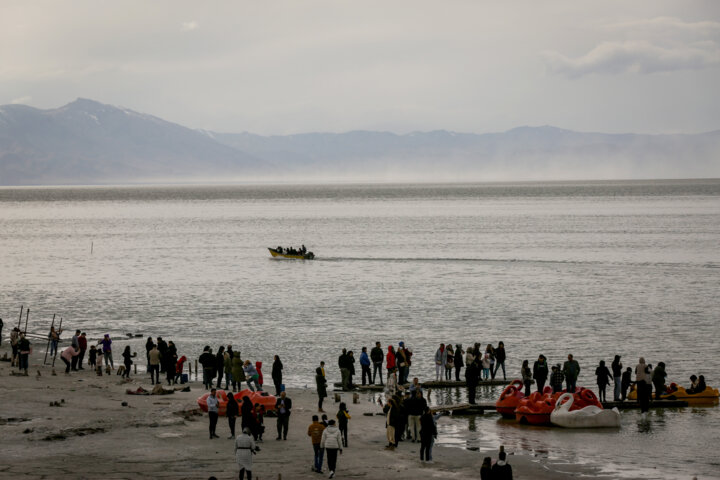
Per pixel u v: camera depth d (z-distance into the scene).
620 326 76.62
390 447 38.91
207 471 33.78
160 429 40.53
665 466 36.38
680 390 50.50
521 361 63.28
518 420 45.72
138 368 62.53
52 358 65.38
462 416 47.31
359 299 96.62
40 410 43.62
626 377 50.44
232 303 95.00
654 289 100.56
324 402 50.09
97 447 37.03
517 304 90.81
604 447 39.59
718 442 40.53
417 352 67.00
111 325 81.38
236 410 39.25
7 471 33.16
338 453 37.84
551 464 36.59
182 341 72.50
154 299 98.94
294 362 64.19
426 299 95.62
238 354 50.53
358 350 68.06
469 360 54.53
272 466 35.25
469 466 35.91
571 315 83.19
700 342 68.81
